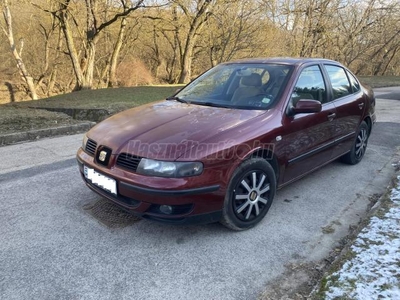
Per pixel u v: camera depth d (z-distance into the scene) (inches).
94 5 579.2
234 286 90.0
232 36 864.3
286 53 911.7
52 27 721.6
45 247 105.0
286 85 130.9
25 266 96.0
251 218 117.2
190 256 102.2
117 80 879.1
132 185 100.0
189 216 101.0
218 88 145.9
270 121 118.2
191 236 112.9
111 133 114.3
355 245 103.4
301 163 135.9
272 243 110.1
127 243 108.0
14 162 183.2
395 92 545.6
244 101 131.4
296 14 843.4
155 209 101.8
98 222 120.2
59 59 804.0
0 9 533.0
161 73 1062.4
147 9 618.5
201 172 98.7
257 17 818.2
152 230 115.7
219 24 813.2
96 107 336.8
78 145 219.9
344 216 129.0
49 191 145.3
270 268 97.7
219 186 102.9
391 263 93.2
